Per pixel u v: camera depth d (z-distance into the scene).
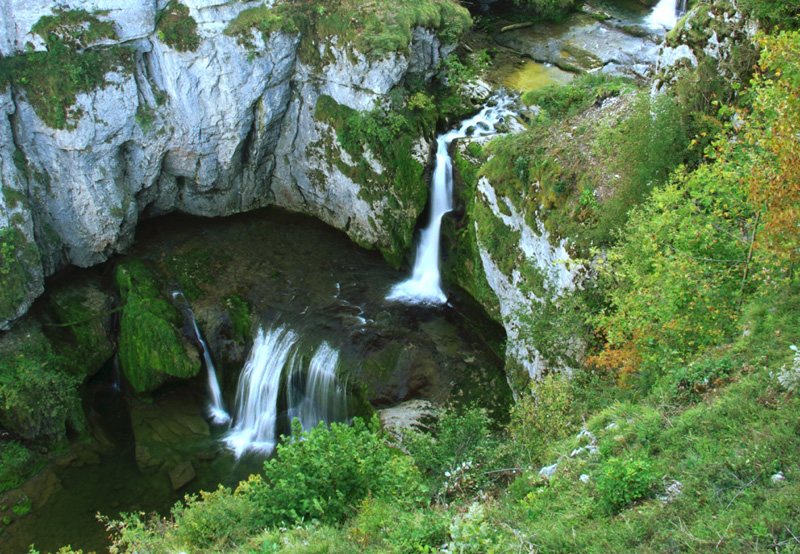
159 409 29.06
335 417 26.55
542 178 22.59
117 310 30.66
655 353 15.10
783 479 9.42
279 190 36.06
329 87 31.80
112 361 30.62
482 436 17.73
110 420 29.00
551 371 21.17
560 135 23.53
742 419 10.95
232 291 30.66
